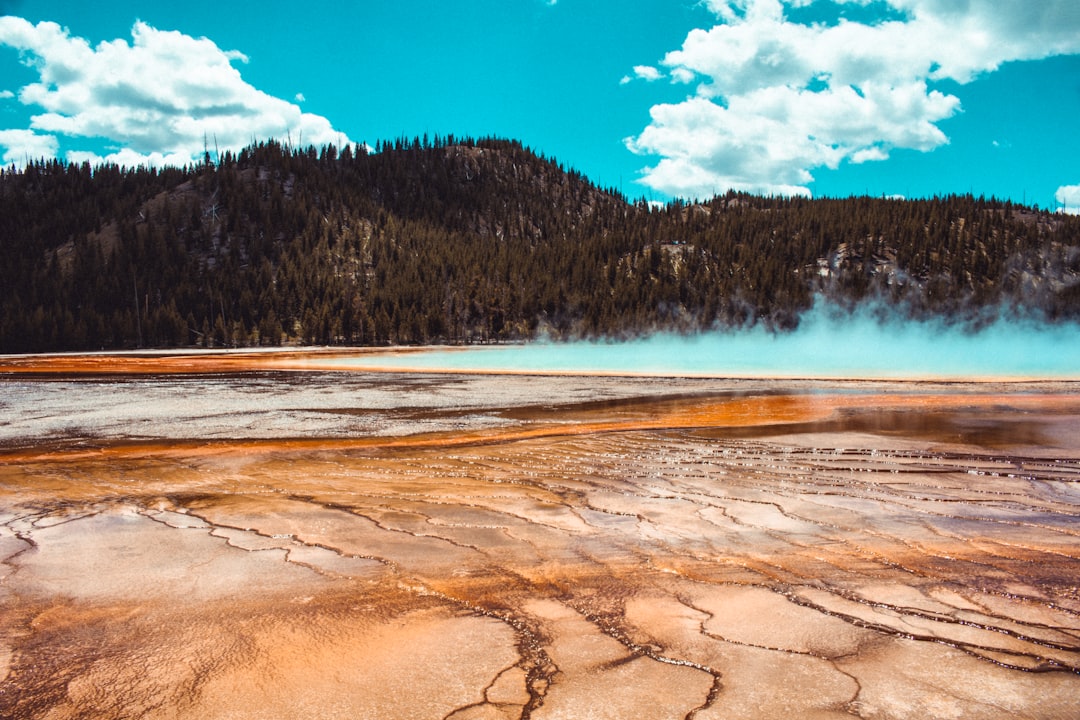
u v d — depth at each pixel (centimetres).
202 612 414
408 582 465
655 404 1794
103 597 441
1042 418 1456
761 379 2811
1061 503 698
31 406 1806
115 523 627
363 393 2183
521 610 414
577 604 423
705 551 534
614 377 2927
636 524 617
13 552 539
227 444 1138
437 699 308
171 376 3269
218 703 308
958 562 505
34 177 16062
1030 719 288
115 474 877
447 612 411
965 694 309
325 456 1012
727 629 383
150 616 409
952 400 1878
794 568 492
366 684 323
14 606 426
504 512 664
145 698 313
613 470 887
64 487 795
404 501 713
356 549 543
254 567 498
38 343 7925
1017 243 12056
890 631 379
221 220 13362
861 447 1070
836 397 1975
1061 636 372
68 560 517
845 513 655
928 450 1038
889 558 514
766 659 345
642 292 10038
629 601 427
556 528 604
